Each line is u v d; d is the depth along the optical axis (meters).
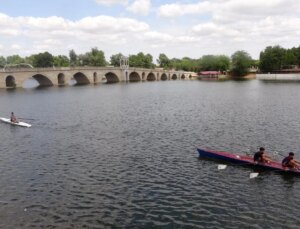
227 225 21.62
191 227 21.48
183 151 37.47
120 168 32.31
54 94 111.25
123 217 22.84
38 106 79.62
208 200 25.08
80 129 50.88
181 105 77.06
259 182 28.31
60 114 66.25
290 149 37.62
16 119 59.47
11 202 25.38
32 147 41.09
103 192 26.83
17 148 40.81
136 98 95.81
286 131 45.66
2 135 48.19
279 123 51.28
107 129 50.31
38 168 32.94
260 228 21.23
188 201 24.97
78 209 24.08
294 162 30.30
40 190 27.48
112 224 22.02
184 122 54.25
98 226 21.81
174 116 60.75
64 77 157.12
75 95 107.19
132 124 53.78
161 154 36.56
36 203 25.14
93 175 30.62
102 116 62.59
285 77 188.88
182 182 28.53
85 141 43.31
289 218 22.33
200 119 56.75
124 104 81.12
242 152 37.06
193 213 23.20
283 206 24.00
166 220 22.38
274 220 22.11
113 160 34.88
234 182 28.41
